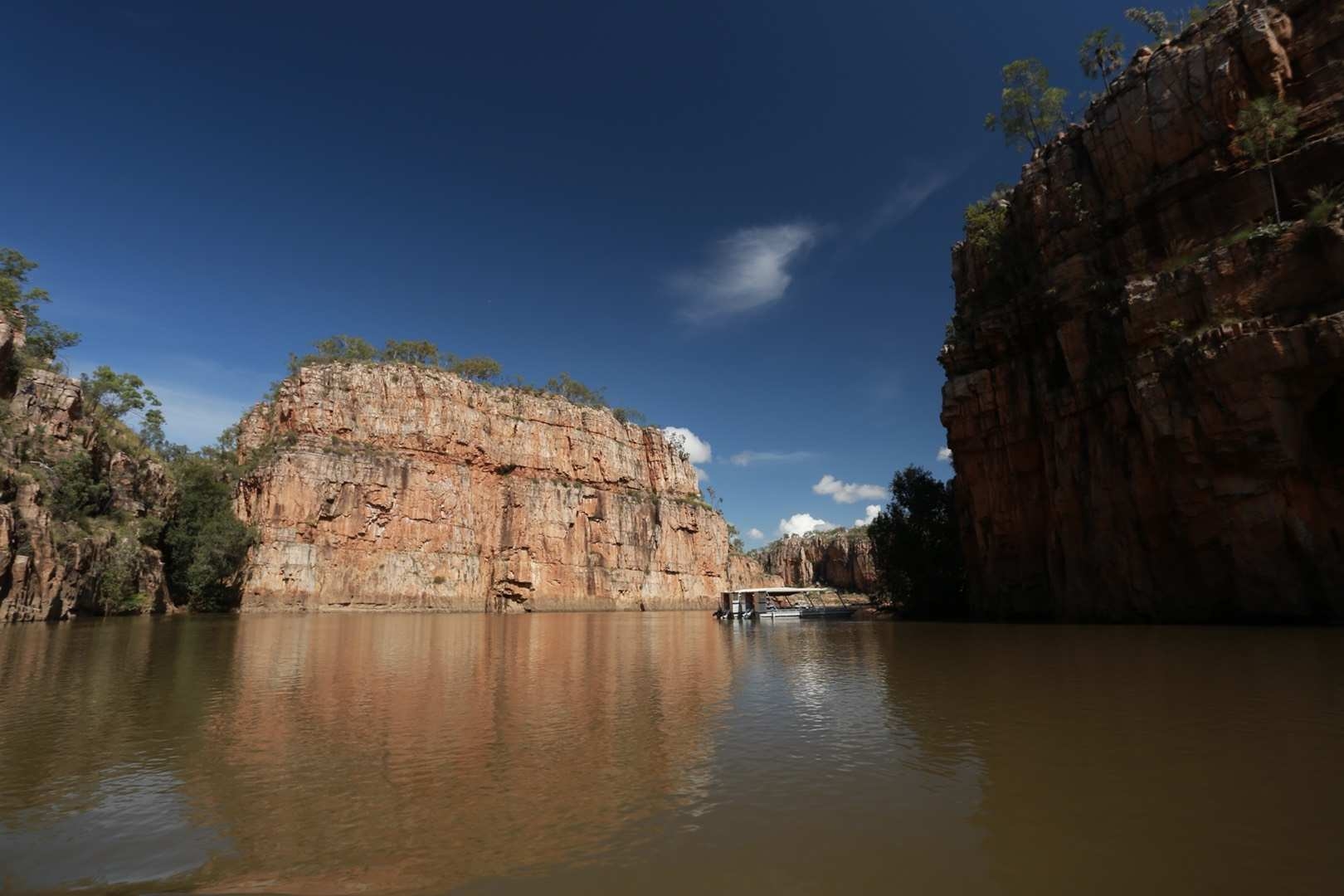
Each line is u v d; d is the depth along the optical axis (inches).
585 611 4960.6
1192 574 1429.6
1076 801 377.1
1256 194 1346.0
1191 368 1312.7
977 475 2009.1
